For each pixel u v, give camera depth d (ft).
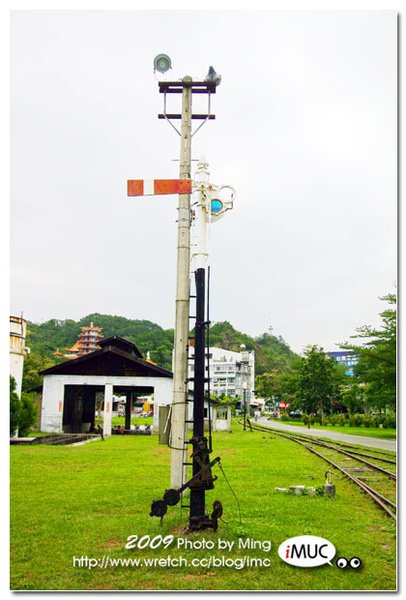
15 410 66.28
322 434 98.58
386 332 87.15
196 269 24.72
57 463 44.29
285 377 216.13
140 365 89.92
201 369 23.54
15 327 69.77
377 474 41.52
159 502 22.53
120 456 50.16
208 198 26.05
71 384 89.15
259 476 37.52
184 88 28.76
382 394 89.71
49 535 21.76
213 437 84.89
